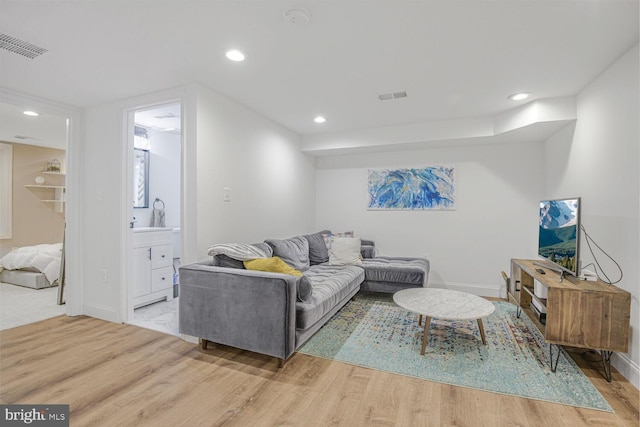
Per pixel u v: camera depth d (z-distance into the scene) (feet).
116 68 7.64
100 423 5.26
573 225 7.79
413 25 5.93
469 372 6.94
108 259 10.13
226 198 9.63
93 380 6.56
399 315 10.59
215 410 5.63
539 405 5.78
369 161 15.24
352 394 6.14
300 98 9.87
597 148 8.09
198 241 8.54
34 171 17.87
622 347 6.48
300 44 6.62
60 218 18.94
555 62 7.40
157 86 8.77
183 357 7.63
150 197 14.32
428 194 14.11
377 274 11.96
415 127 12.69
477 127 11.81
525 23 5.85
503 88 9.00
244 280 7.24
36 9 5.33
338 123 12.70
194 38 6.35
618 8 5.38
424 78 8.37
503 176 12.95
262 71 7.90
